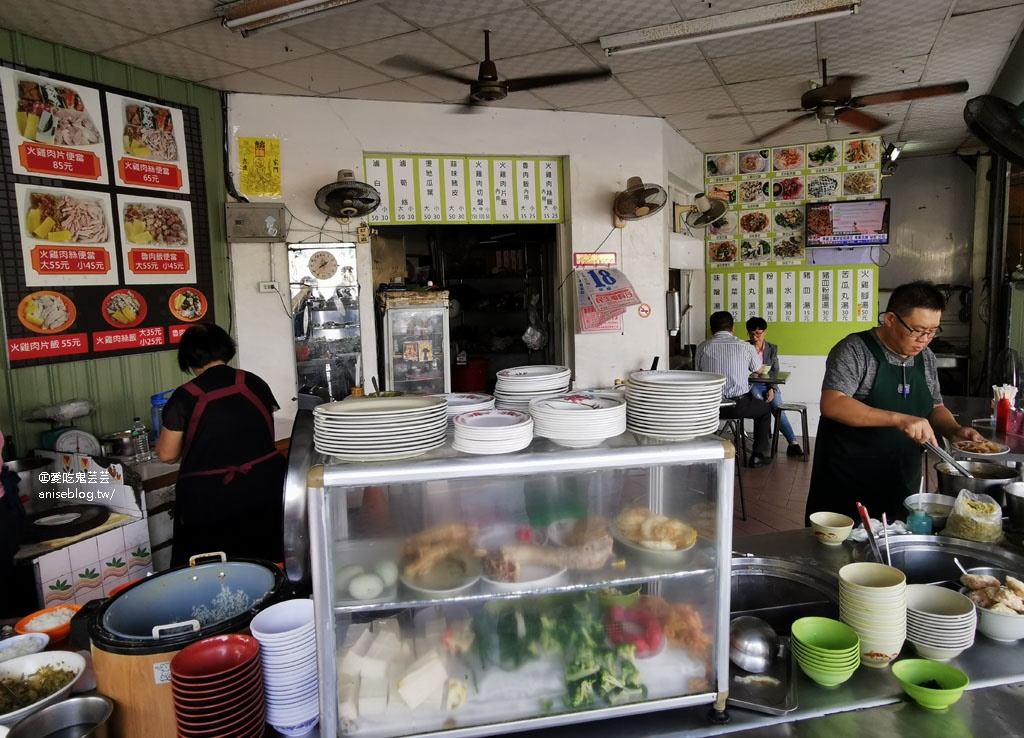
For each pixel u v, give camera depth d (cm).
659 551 140
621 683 136
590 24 340
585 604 142
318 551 123
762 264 664
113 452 333
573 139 498
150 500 301
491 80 352
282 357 435
